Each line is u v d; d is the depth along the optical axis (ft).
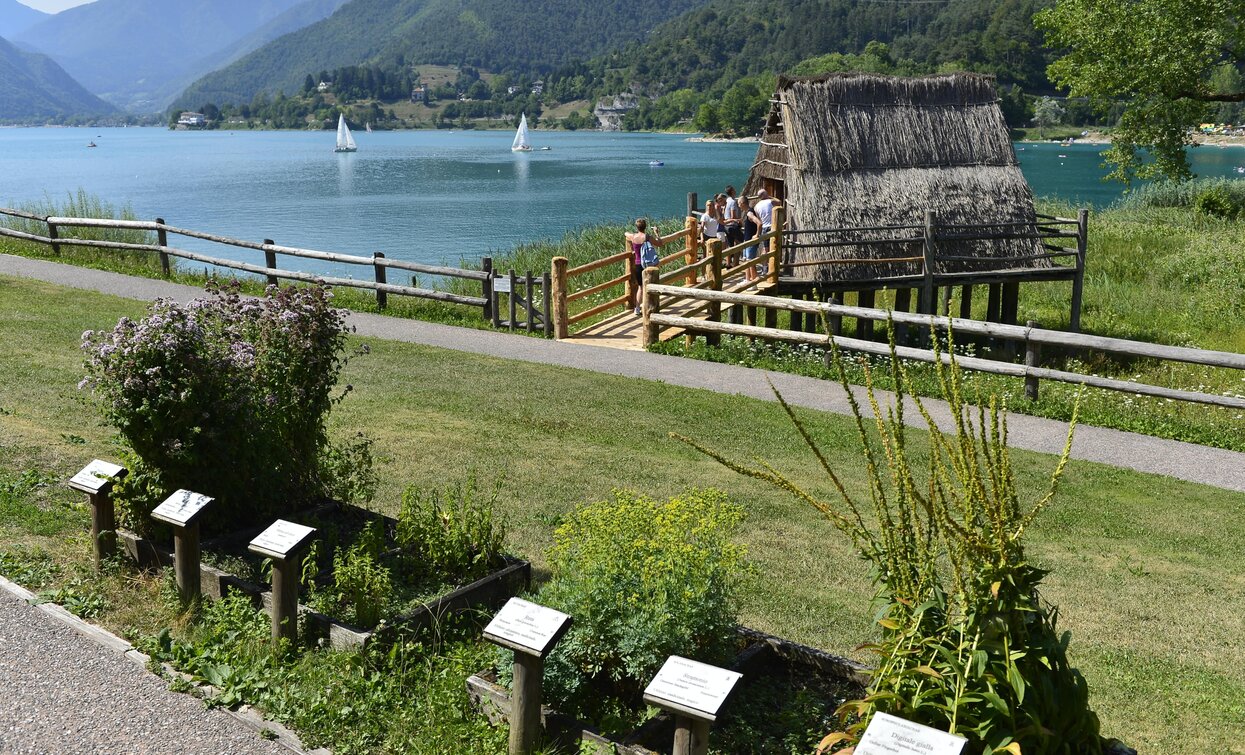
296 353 23.52
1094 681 19.52
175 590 20.48
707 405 40.86
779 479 13.73
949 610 12.87
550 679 16.16
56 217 78.43
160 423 21.04
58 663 18.08
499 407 39.42
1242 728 17.87
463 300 60.49
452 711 16.49
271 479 23.06
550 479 30.27
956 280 68.95
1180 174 115.14
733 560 17.43
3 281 64.13
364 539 20.59
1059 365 60.85
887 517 13.43
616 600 16.33
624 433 36.40
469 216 179.22
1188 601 23.47
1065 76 118.11
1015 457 35.40
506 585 20.83
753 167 81.15
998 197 72.13
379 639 18.28
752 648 17.61
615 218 173.06
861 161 69.82
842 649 20.17
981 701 12.20
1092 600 23.40
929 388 43.32
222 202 207.82
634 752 14.79
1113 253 99.30
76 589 20.77
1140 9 109.70
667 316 53.21
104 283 65.87
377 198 217.77
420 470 30.48
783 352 50.31
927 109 73.15
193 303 23.40
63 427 31.68
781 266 63.62
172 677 17.76
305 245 140.15
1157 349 39.45
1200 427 39.63
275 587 18.48
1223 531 28.53
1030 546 26.94
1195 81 109.81
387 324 58.59
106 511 21.80
